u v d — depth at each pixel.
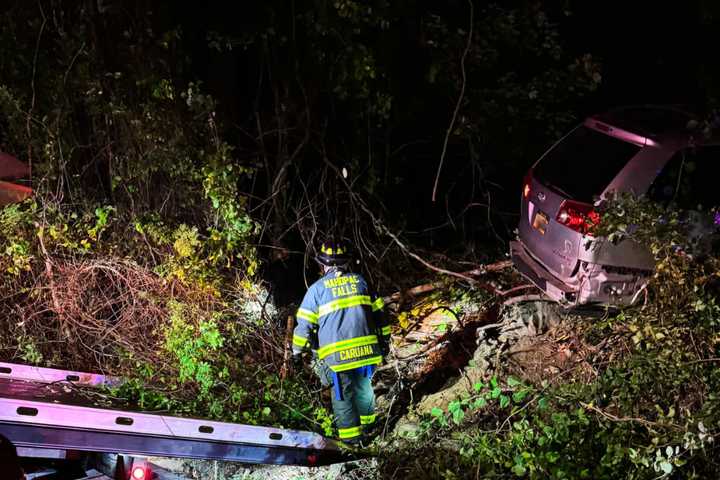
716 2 9.25
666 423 5.30
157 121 7.82
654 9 10.68
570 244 6.76
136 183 8.09
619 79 11.07
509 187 10.62
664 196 6.62
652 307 5.97
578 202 6.75
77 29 8.16
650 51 10.86
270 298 8.09
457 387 6.73
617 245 6.55
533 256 7.38
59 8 8.15
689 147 6.67
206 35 9.04
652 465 5.26
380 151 9.85
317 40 8.78
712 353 5.79
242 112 9.95
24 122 7.70
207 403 6.58
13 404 5.27
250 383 6.97
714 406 5.19
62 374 6.54
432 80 8.70
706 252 6.00
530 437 5.61
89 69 8.05
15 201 5.76
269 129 9.67
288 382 6.97
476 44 8.81
